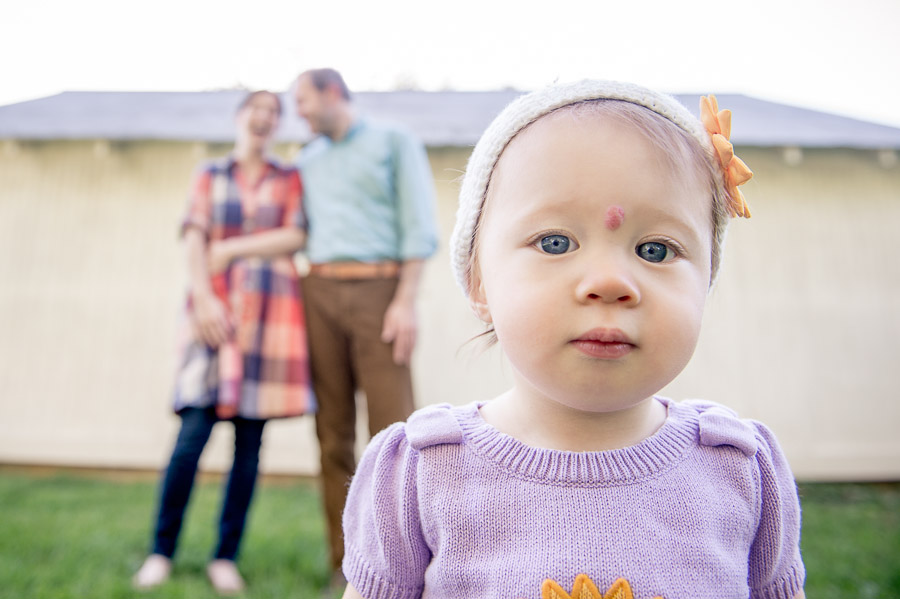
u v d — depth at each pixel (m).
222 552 2.21
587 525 0.80
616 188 0.76
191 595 2.03
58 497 3.82
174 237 5.19
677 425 0.91
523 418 0.90
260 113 2.38
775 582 0.90
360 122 2.37
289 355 2.24
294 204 2.36
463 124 5.36
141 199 5.25
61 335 5.15
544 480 0.83
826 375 5.17
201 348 2.21
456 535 0.83
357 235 2.24
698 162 0.85
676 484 0.84
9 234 5.25
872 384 5.18
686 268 0.78
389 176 2.31
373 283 2.24
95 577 2.23
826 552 2.76
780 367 5.16
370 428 2.20
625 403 0.76
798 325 5.22
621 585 0.76
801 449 5.07
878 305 5.26
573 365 0.74
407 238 2.28
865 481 5.06
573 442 0.86
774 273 5.26
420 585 0.89
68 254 5.23
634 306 0.74
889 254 5.32
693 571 0.79
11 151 5.31
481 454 0.87
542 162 0.79
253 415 2.16
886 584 2.33
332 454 2.22
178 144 5.26
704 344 5.16
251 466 2.26
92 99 6.52
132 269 5.20
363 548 0.92
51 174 5.31
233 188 2.35
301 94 2.32
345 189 2.28
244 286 2.25
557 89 0.86
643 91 0.86
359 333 2.22
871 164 5.40
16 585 2.13
